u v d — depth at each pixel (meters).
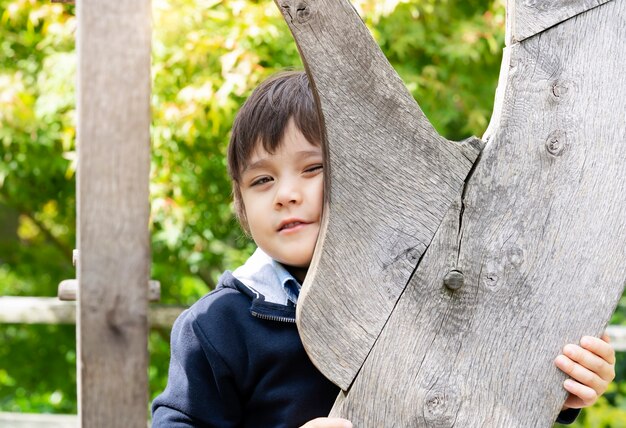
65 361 4.32
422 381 1.39
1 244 4.47
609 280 1.45
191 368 1.53
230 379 1.52
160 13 3.05
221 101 3.01
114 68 1.23
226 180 3.51
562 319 1.43
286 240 1.51
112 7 1.23
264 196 1.53
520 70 1.45
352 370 1.37
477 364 1.41
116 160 1.23
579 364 1.43
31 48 3.63
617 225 1.46
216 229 3.72
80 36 1.22
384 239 1.39
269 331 1.52
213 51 3.09
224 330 1.53
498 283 1.42
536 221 1.44
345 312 1.37
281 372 1.51
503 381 1.41
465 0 3.54
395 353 1.38
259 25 3.06
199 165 3.42
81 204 1.22
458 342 1.41
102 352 1.23
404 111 1.40
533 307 1.43
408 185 1.40
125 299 1.23
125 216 1.23
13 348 4.32
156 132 3.20
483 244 1.42
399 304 1.39
